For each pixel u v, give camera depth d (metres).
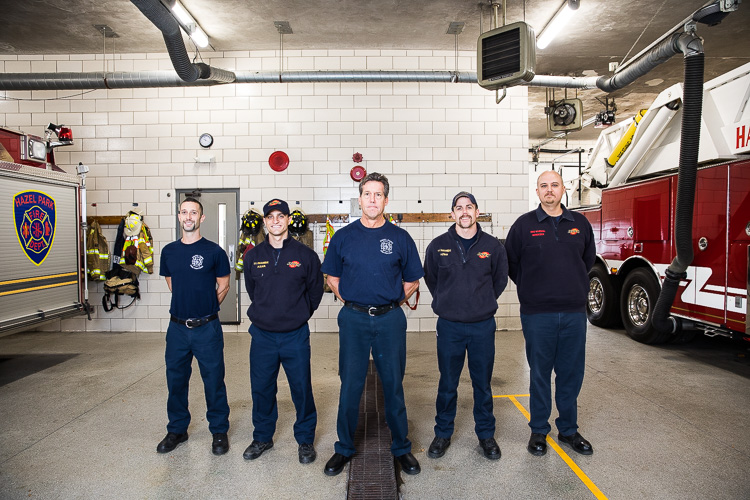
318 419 3.46
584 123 11.15
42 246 4.78
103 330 6.75
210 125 6.69
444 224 6.76
